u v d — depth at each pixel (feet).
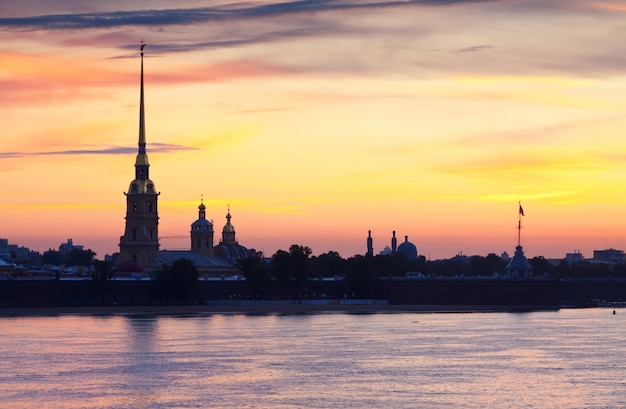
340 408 652.89
